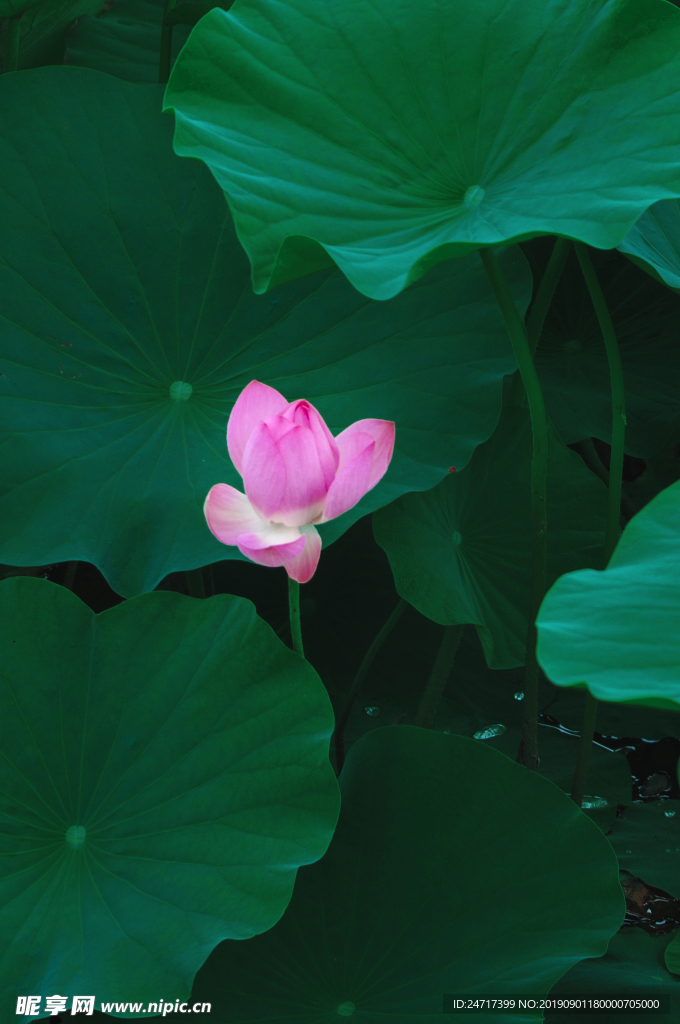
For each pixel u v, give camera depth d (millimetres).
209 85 3889
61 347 4027
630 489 5051
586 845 3912
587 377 4598
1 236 4027
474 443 3992
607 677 3682
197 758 3873
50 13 4523
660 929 4141
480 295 4078
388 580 4441
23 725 3877
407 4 3959
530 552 4230
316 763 3846
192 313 4070
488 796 3949
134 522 3967
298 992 3896
